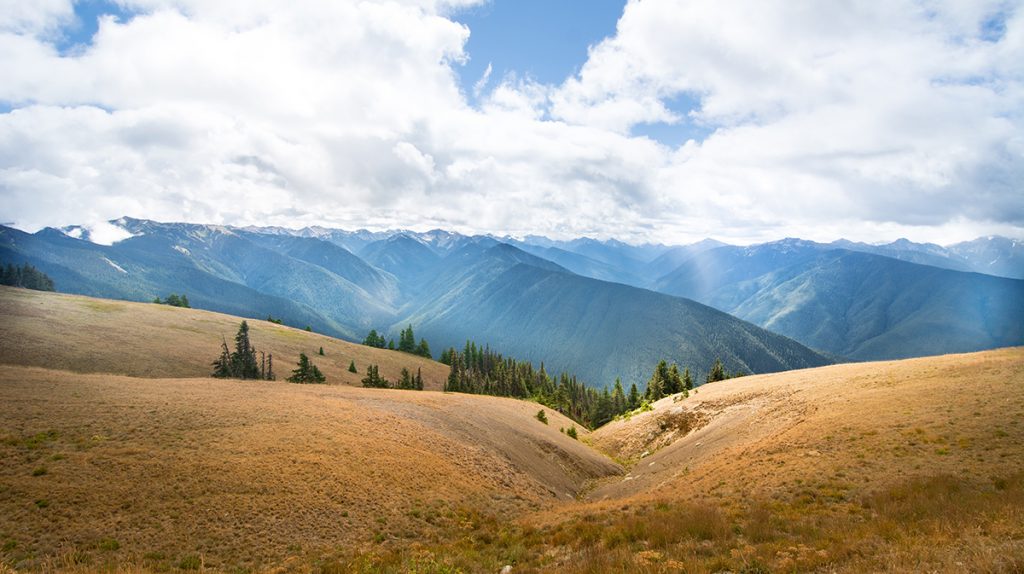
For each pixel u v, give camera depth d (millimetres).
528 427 66188
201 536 25656
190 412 42656
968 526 16641
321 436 41375
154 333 115562
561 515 31391
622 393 142375
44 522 24719
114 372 84875
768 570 15555
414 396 68250
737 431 51250
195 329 133125
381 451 40812
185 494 29000
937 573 12836
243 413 44531
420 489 35938
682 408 72438
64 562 21938
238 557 24375
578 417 140625
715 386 82438
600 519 28047
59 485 27922
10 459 30078
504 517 34375
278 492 30953
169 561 23203
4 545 22750
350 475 35094
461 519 32344
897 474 25969
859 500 23688
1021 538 14945
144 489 28875
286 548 25641
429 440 47312
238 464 33500
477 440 52375
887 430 33281
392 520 30578
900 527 18016
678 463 49781
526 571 19031
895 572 13273
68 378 51031
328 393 62469
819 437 35781
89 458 31406
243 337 98438
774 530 20250
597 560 18172
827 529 19453
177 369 95250
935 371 48062
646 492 38844
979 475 23812
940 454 27641
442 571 20656
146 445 34438
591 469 58906
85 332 100938
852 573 13852
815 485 26828
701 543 19766
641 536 21938
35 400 40875
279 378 115125
